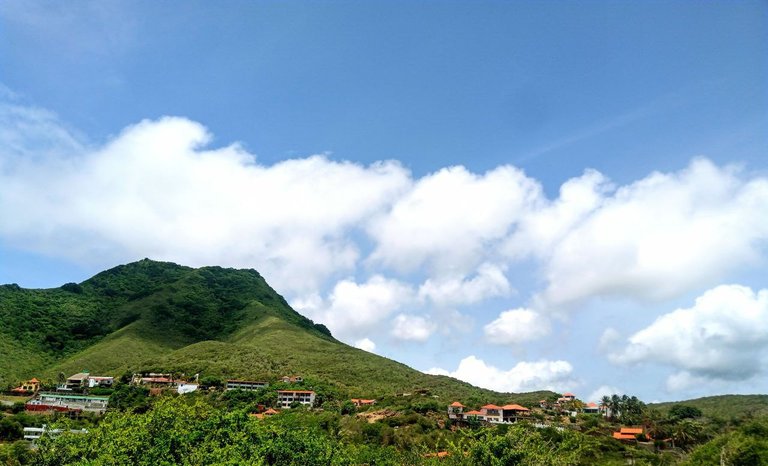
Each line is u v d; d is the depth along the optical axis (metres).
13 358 196.12
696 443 96.94
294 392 154.25
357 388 185.12
